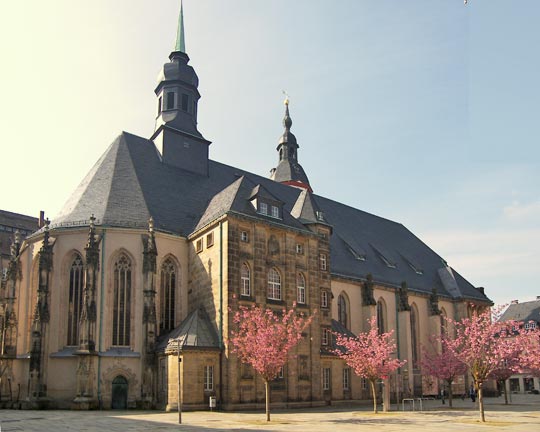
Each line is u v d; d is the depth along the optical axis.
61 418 42.22
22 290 59.09
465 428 36.94
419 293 86.50
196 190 70.12
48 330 54.84
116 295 56.69
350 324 74.69
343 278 74.62
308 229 65.94
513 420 44.00
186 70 76.44
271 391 55.34
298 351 59.00
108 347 54.97
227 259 54.78
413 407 57.41
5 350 55.81
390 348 54.75
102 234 57.22
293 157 102.19
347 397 66.00
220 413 48.78
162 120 73.94
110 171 64.19
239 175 80.06
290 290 59.78
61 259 57.22
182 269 61.16
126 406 53.59
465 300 92.38
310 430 34.78
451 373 63.88
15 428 35.00
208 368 52.47
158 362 54.38
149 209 61.75
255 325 51.78
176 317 59.59
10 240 103.56
